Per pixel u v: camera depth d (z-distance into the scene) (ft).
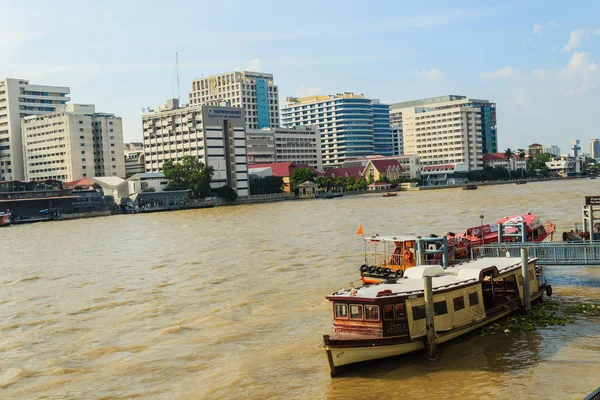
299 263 197.36
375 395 89.51
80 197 571.28
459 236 175.73
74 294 170.19
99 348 117.60
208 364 106.11
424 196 620.08
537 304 131.85
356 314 103.14
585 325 115.24
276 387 94.53
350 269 181.68
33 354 116.57
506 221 193.47
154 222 436.76
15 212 532.32
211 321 132.67
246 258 215.10
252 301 148.05
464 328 109.91
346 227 304.91
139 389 96.94
